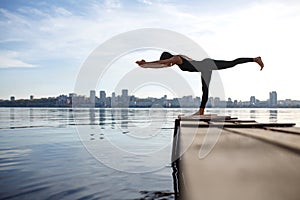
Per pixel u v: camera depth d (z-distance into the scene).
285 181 1.30
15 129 15.16
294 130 3.40
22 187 4.23
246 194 1.16
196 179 1.43
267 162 1.71
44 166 5.79
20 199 3.69
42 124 19.00
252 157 1.91
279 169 1.52
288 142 2.23
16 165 5.89
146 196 3.86
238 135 3.29
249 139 2.84
